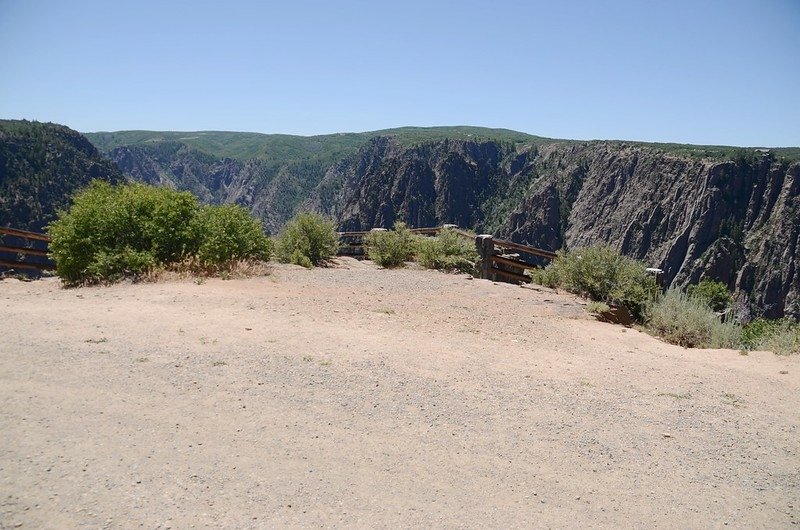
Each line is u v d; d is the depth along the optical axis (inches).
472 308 424.5
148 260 471.2
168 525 141.9
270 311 364.5
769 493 185.8
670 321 419.5
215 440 187.0
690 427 232.5
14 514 139.8
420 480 175.2
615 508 170.1
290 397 225.9
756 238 4151.1
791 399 277.4
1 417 188.1
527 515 162.4
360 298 430.9
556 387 264.5
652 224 4687.5
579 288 514.3
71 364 243.0
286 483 166.4
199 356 264.2
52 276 573.0
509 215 5930.1
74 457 167.6
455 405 231.9
